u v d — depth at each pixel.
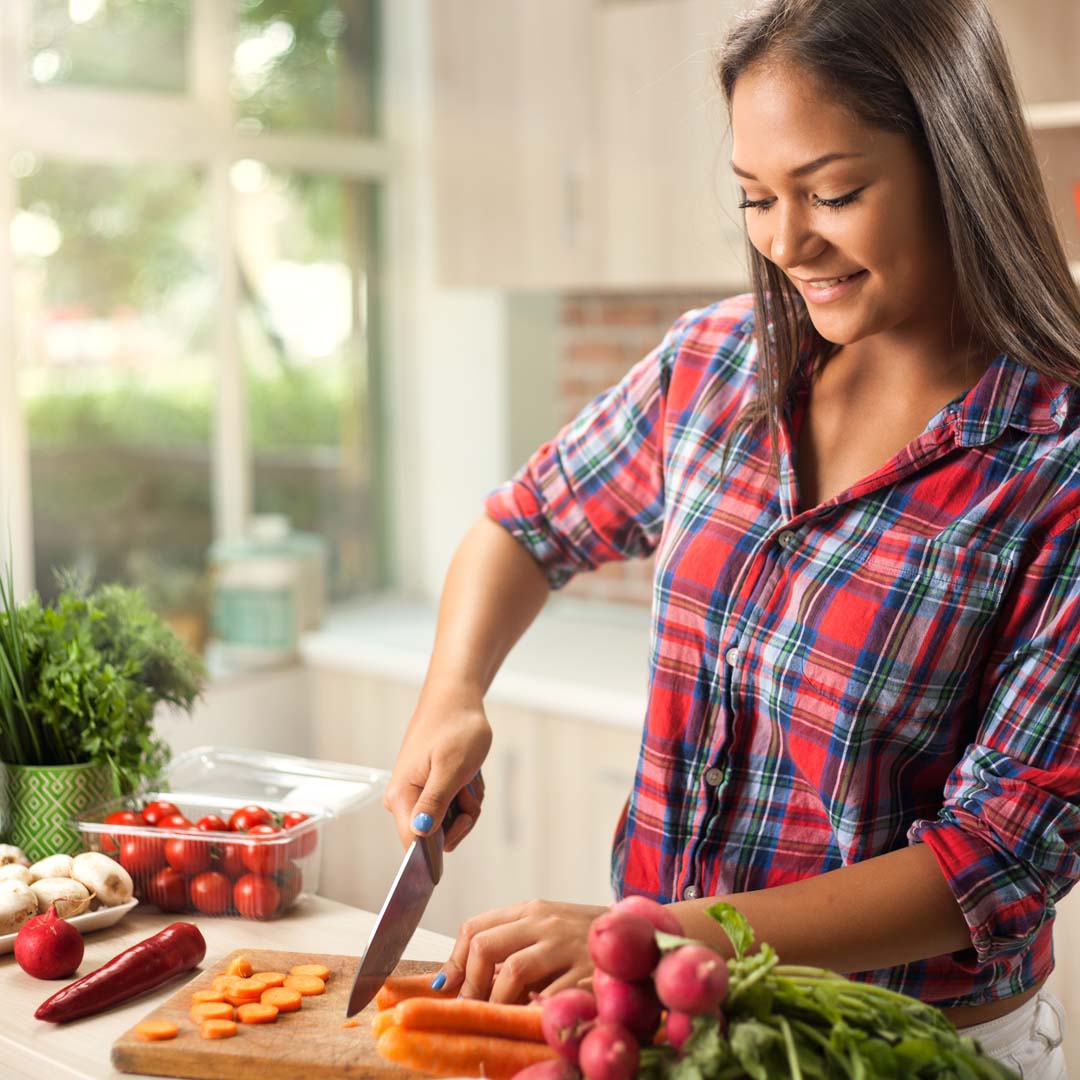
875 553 1.24
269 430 3.51
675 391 1.44
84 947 1.41
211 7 3.25
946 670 1.21
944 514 1.23
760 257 1.29
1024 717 1.16
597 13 2.96
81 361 3.10
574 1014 0.94
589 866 2.90
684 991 0.89
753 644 1.30
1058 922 2.32
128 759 1.61
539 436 3.62
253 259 3.42
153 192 3.20
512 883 3.05
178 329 3.29
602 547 1.55
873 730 1.23
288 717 3.39
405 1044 1.06
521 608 1.54
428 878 1.26
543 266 3.17
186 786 1.65
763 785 1.33
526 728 2.97
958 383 1.26
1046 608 1.18
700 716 1.35
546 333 3.57
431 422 3.76
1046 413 1.21
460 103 3.26
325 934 1.46
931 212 1.15
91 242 3.09
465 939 1.17
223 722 3.25
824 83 1.09
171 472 3.30
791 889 1.13
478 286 3.31
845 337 1.17
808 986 0.95
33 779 1.56
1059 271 1.17
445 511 3.77
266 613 3.34
